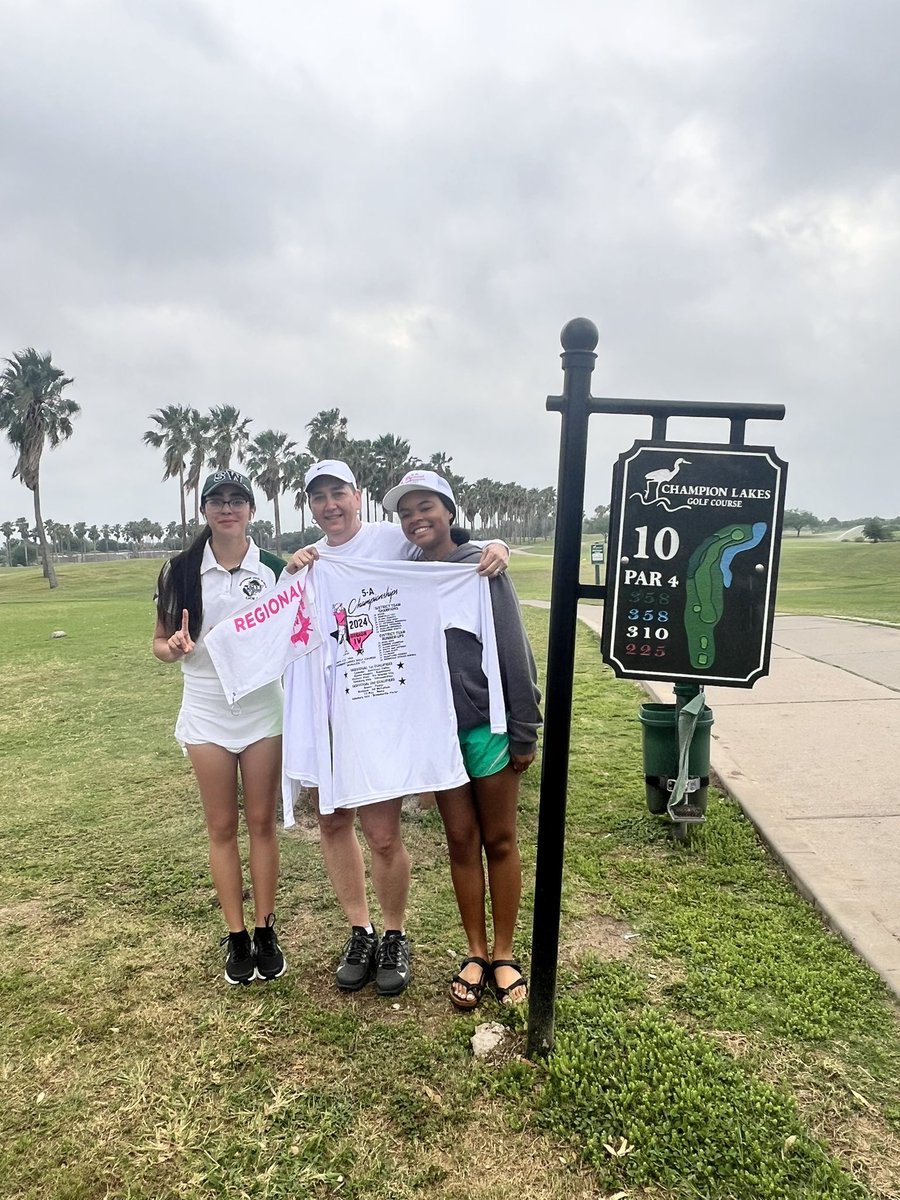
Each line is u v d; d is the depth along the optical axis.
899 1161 1.92
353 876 2.84
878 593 21.02
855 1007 2.51
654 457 2.17
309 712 2.68
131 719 7.18
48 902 3.51
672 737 3.97
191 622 2.70
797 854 3.56
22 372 43.44
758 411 2.13
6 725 7.09
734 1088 2.15
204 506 2.69
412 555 2.88
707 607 2.20
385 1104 2.18
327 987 2.77
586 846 3.89
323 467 2.73
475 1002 2.60
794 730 5.76
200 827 4.41
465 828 2.66
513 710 2.58
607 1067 2.24
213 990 2.77
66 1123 2.14
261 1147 2.04
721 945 2.90
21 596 38.56
